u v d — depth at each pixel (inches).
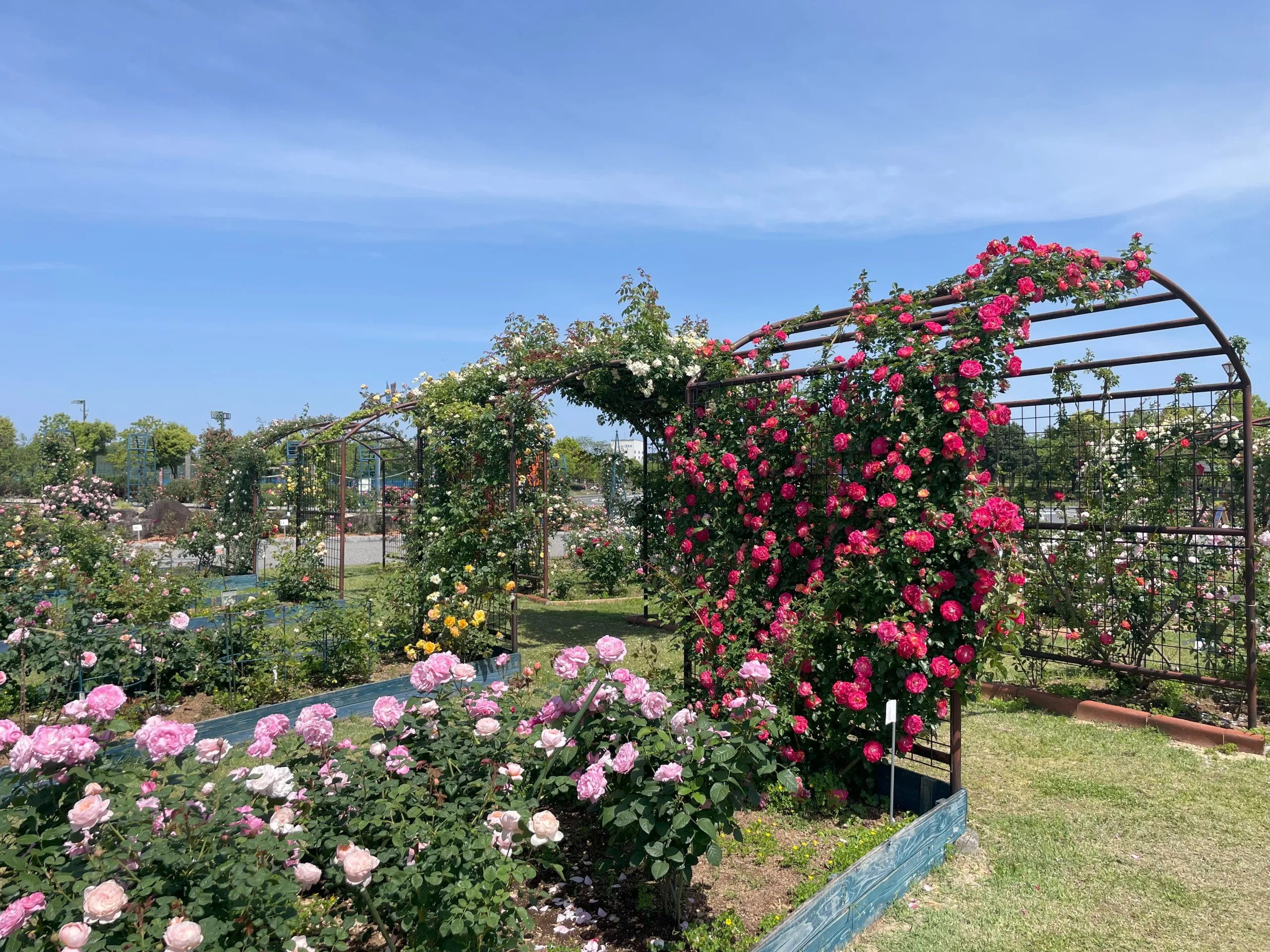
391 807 99.0
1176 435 248.5
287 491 514.6
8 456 995.3
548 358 306.8
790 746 173.8
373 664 260.2
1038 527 263.3
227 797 90.5
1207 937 120.2
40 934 78.1
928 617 154.3
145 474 987.9
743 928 115.8
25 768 89.7
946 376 156.6
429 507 318.7
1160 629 243.1
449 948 89.3
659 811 107.3
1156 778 185.8
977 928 122.0
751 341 238.5
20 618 235.5
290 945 81.1
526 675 154.6
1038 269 162.1
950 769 163.2
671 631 347.6
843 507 171.3
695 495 224.8
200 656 233.1
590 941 114.7
